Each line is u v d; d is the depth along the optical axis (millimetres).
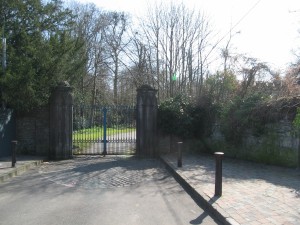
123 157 15008
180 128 15203
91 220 6004
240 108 13023
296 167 10727
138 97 15055
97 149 17422
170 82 22922
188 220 6020
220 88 15758
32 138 14938
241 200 6848
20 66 12984
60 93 14555
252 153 12617
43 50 13938
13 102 13531
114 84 39906
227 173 10055
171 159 13320
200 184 8516
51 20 15586
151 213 6461
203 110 15555
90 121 15852
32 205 7016
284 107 11281
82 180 9758
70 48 15344
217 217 6109
